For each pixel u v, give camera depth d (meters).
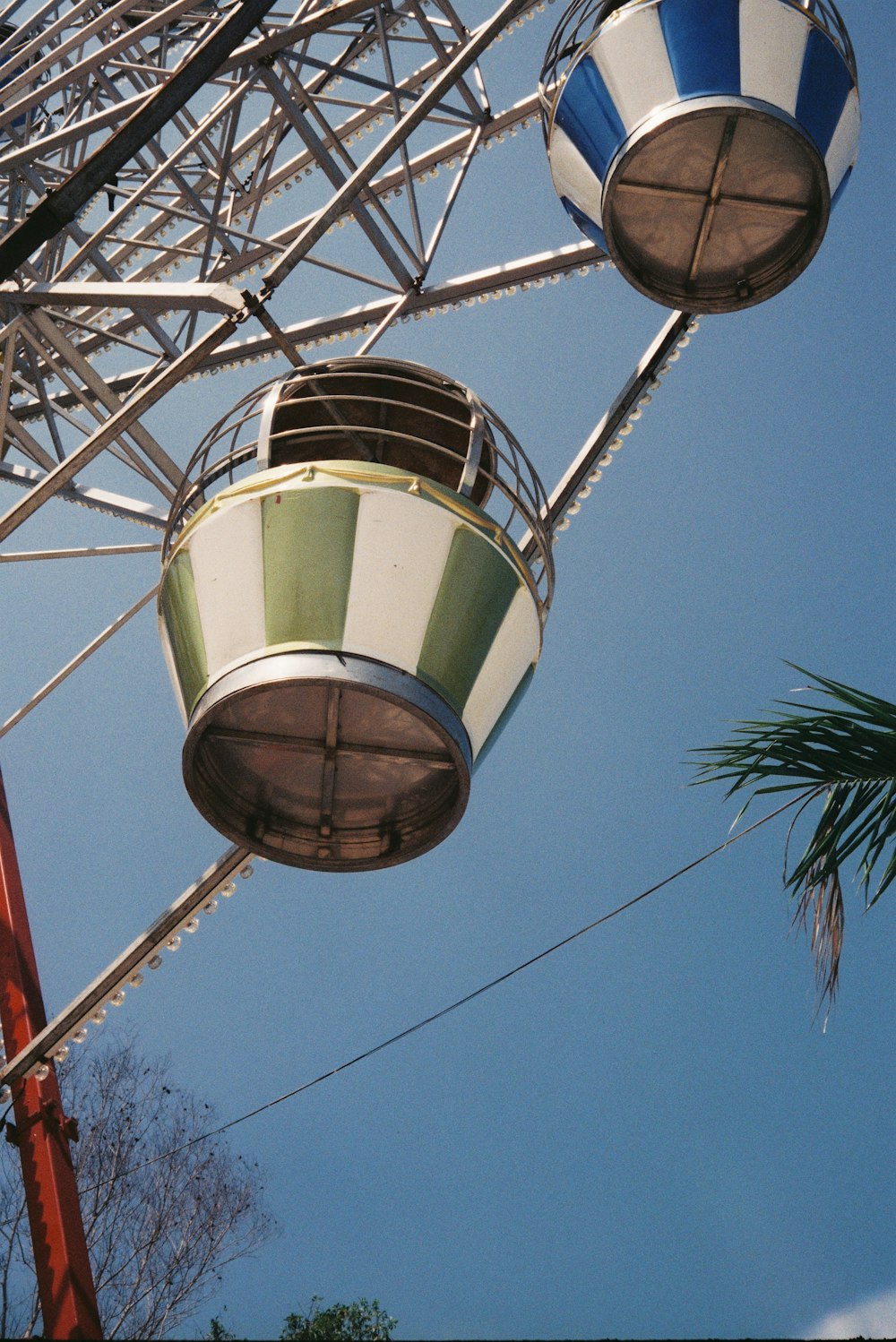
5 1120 11.39
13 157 14.32
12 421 13.88
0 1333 17.52
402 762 9.23
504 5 12.02
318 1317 15.66
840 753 7.55
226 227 13.24
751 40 11.77
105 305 12.34
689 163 12.09
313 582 9.04
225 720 9.11
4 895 13.08
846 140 12.30
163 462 13.46
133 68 14.68
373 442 11.07
